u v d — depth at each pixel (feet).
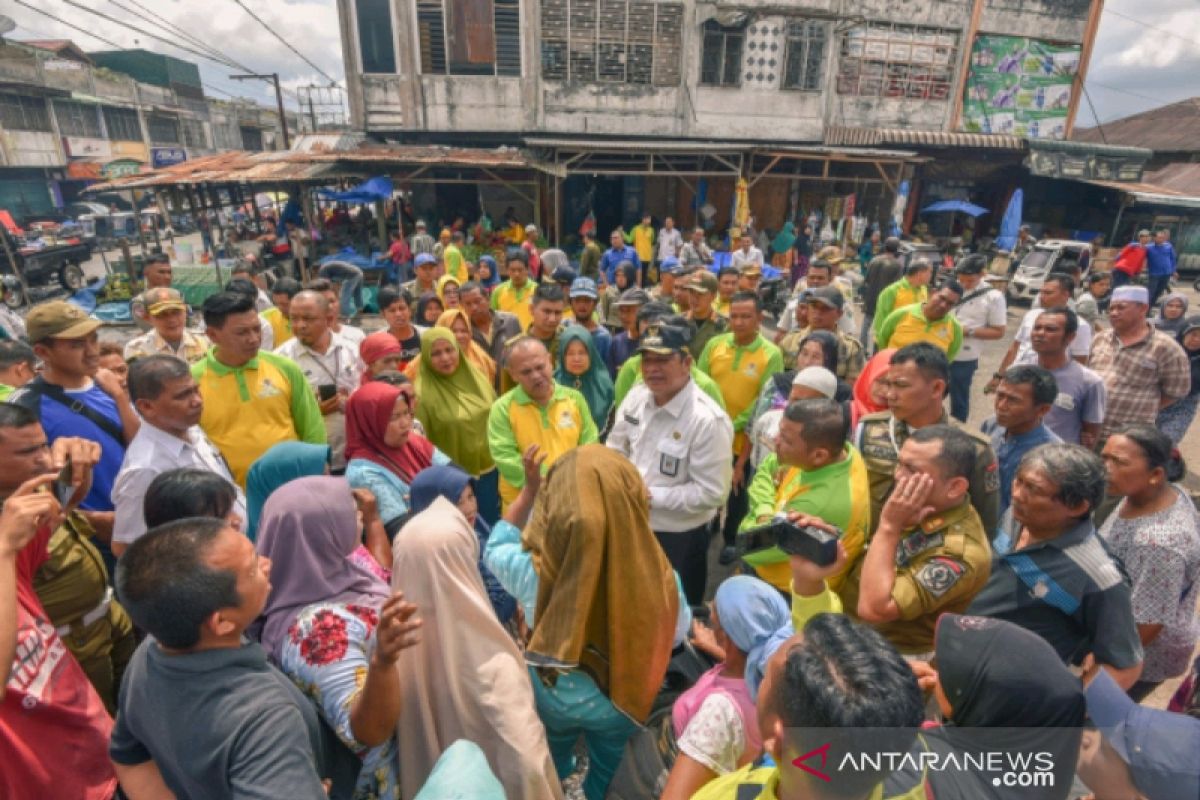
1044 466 6.60
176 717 4.53
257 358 11.52
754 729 5.37
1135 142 92.94
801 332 16.99
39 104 100.22
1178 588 8.00
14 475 7.15
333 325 15.64
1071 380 13.20
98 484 9.96
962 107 62.80
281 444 8.84
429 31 52.34
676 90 56.59
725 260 49.11
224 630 4.66
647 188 61.46
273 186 54.03
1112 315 15.23
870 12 58.29
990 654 3.66
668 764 5.80
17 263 48.65
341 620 5.81
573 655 5.89
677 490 10.48
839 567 6.06
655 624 6.22
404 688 5.81
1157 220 62.39
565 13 53.01
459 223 53.26
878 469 9.43
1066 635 6.70
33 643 6.64
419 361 14.29
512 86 54.19
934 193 67.41
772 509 9.11
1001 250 56.90
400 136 55.52
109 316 40.81
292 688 5.06
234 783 4.22
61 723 6.76
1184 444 22.17
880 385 9.68
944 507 6.85
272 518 6.02
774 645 5.31
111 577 9.98
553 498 6.26
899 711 3.18
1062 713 3.42
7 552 6.15
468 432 13.48
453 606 5.75
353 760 5.74
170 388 8.89
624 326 18.52
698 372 12.92
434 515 6.08
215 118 147.64
